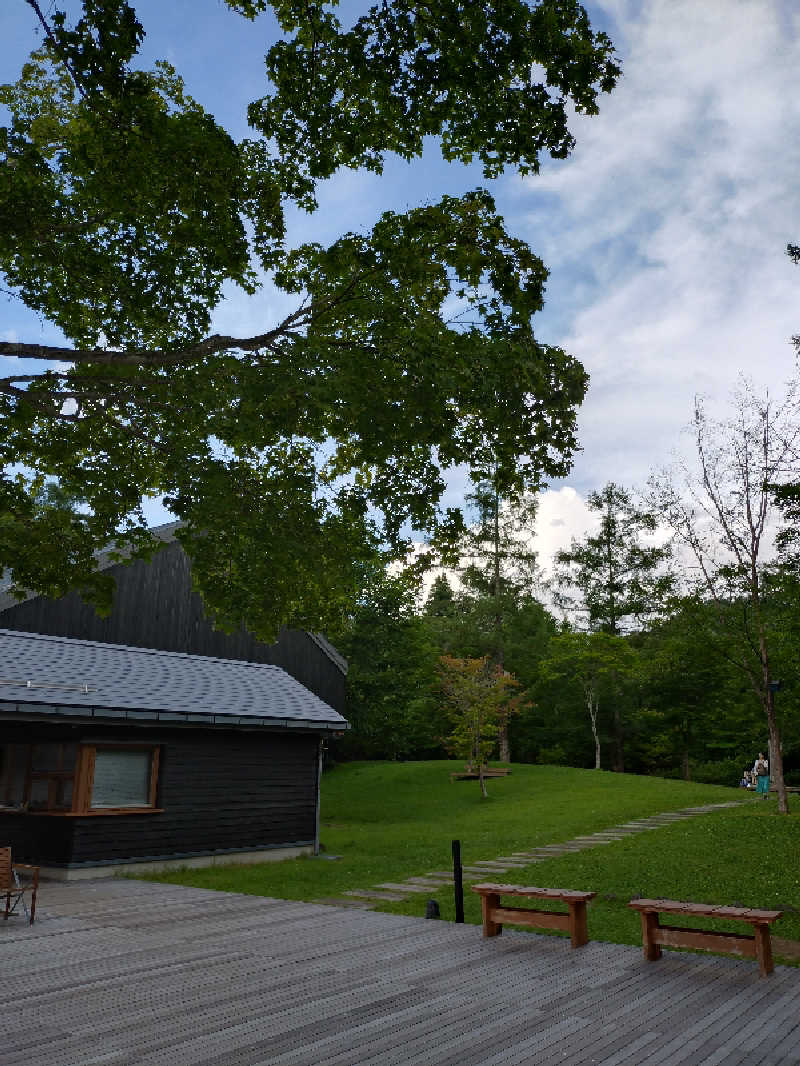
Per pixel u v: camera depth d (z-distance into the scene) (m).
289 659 26.22
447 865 16.31
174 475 7.96
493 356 6.78
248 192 7.18
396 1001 6.50
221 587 9.07
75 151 6.90
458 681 34.03
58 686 14.82
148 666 18.86
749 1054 5.29
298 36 6.28
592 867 14.58
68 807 14.64
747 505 20.06
